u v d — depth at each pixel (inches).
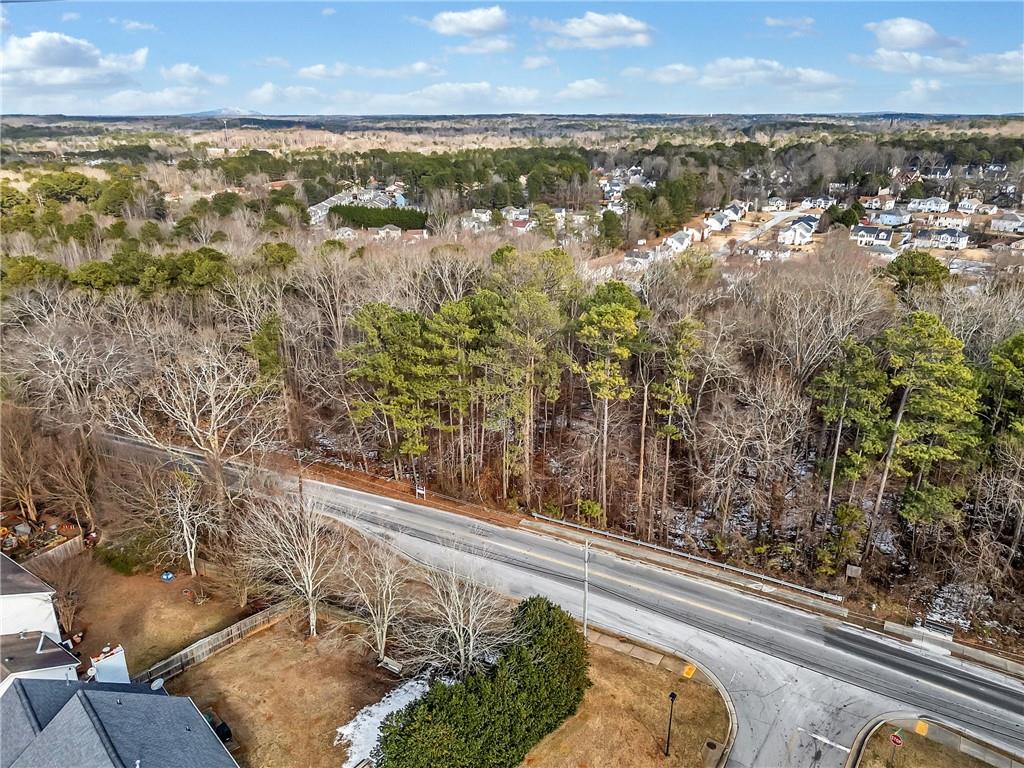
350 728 1073.5
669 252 3558.1
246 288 2228.1
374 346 1722.4
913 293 1984.5
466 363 1663.4
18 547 1571.1
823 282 2012.8
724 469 1641.2
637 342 1573.6
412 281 2273.6
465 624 1147.9
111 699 892.6
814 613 1362.0
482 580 1459.2
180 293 2391.7
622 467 1870.1
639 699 1146.7
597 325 1497.3
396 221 4347.9
